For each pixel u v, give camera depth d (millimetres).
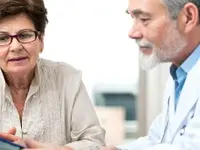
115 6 2752
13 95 1347
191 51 1311
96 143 1374
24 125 1330
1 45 1223
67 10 2729
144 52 1316
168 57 1312
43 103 1365
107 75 2836
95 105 2881
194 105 1272
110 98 2908
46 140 1353
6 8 1187
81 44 2768
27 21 1228
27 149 1146
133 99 2930
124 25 2770
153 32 1264
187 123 1271
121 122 2859
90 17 2754
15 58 1234
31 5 1224
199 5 1233
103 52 2797
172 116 1397
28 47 1237
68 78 1425
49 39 2725
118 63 2828
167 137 1404
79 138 1409
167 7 1230
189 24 1250
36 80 1358
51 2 2705
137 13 1274
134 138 2938
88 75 2812
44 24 1287
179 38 1267
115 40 2787
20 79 1309
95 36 2773
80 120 1405
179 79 1385
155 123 1552
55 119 1368
